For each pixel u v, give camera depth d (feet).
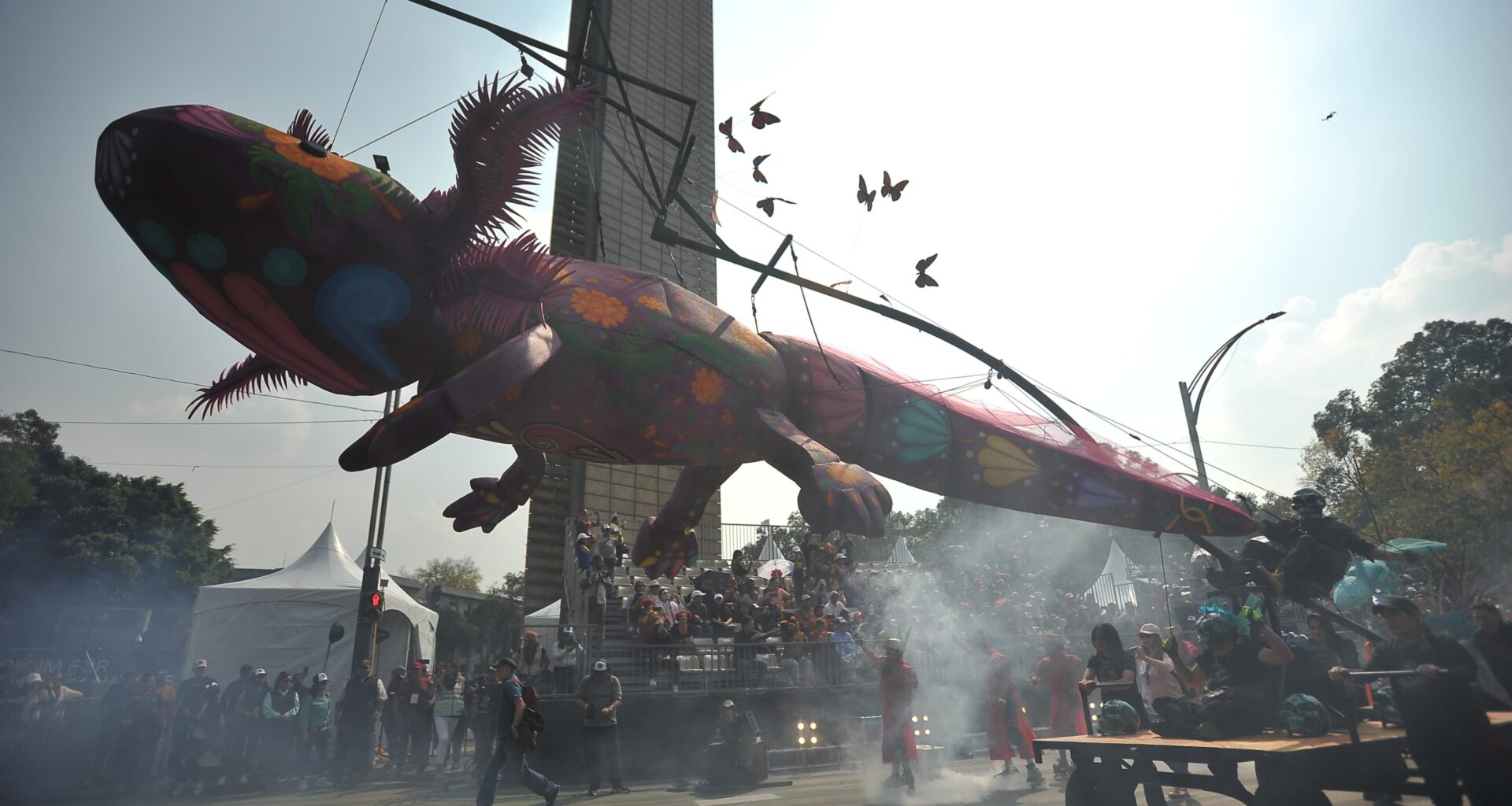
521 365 17.35
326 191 16.10
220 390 19.17
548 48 21.50
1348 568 21.04
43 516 119.75
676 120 96.37
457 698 47.80
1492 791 14.48
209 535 143.95
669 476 80.18
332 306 16.71
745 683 43.60
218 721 40.98
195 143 14.90
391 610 58.95
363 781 42.14
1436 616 21.02
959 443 27.20
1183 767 28.25
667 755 40.27
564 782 38.09
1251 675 17.40
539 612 68.69
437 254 17.70
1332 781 15.61
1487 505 71.56
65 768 42.24
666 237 24.21
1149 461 28.60
